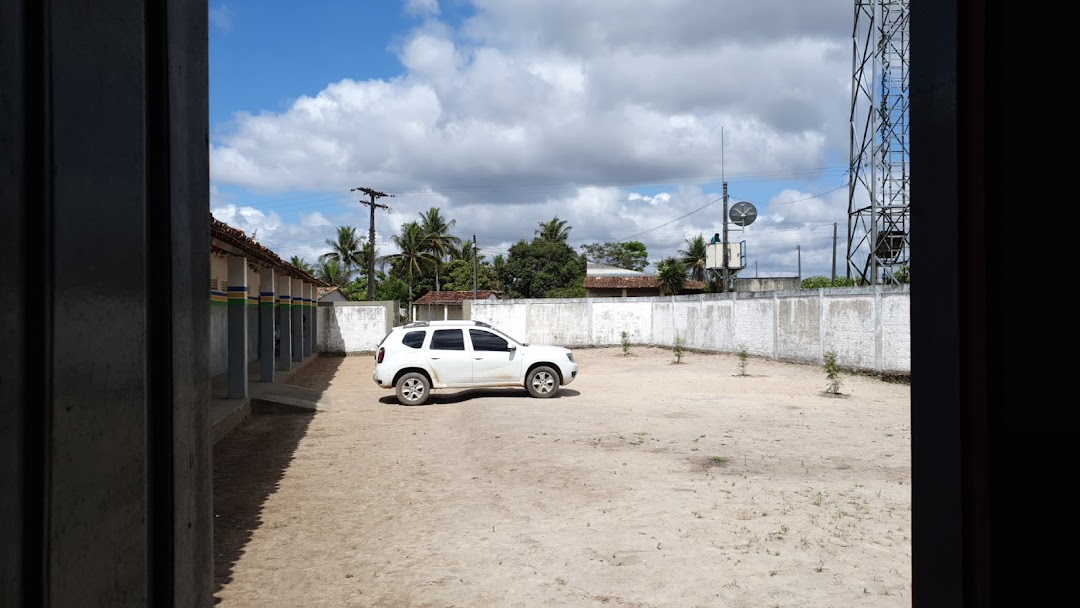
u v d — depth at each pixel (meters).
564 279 53.06
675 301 28.52
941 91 0.95
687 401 13.60
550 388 14.19
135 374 0.81
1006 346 0.87
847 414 11.84
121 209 0.79
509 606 4.34
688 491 6.91
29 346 0.65
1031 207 0.87
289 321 19.59
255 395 13.46
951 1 0.93
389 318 28.95
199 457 0.97
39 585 0.65
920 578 1.01
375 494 7.11
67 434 0.69
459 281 59.47
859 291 17.73
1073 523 0.87
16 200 0.64
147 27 0.86
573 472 7.70
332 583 4.77
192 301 0.96
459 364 13.84
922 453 1.01
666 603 4.32
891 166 23.09
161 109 0.88
